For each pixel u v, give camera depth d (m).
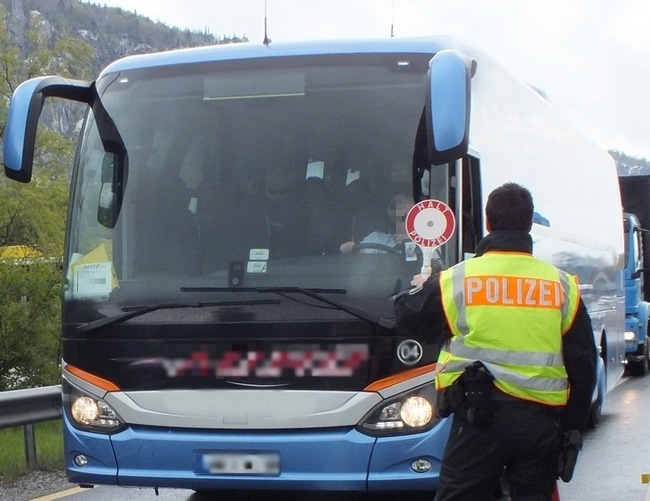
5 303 19.20
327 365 5.77
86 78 22.97
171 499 7.60
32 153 6.27
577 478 8.31
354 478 5.72
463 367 4.54
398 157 6.17
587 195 11.48
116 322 6.07
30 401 8.66
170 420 5.95
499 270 4.54
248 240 6.14
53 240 19.91
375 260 5.94
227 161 6.35
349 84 6.36
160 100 6.57
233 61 6.54
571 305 4.54
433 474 5.70
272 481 5.82
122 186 6.44
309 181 6.21
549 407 4.49
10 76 22.11
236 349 5.89
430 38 6.57
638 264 18.53
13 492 7.87
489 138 7.08
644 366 18.55
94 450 6.11
